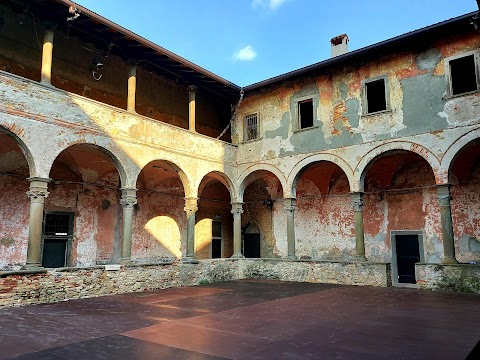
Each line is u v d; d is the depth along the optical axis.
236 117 20.44
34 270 11.26
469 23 13.66
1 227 14.70
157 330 7.97
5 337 7.39
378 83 16.31
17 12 13.45
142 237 19.34
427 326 8.25
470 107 13.76
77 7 12.45
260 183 22.48
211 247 22.38
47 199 16.17
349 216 19.38
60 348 6.66
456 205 16.45
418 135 14.71
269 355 6.27
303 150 17.72
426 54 14.93
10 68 14.16
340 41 20.31
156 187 20.06
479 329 7.96
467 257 15.93
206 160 18.19
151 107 19.02
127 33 13.96
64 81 15.77
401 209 17.95
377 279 15.12
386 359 6.04
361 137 16.11
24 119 11.75
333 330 7.94
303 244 20.61
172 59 15.88
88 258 17.36
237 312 9.98
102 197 18.16
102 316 9.43
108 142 14.13
